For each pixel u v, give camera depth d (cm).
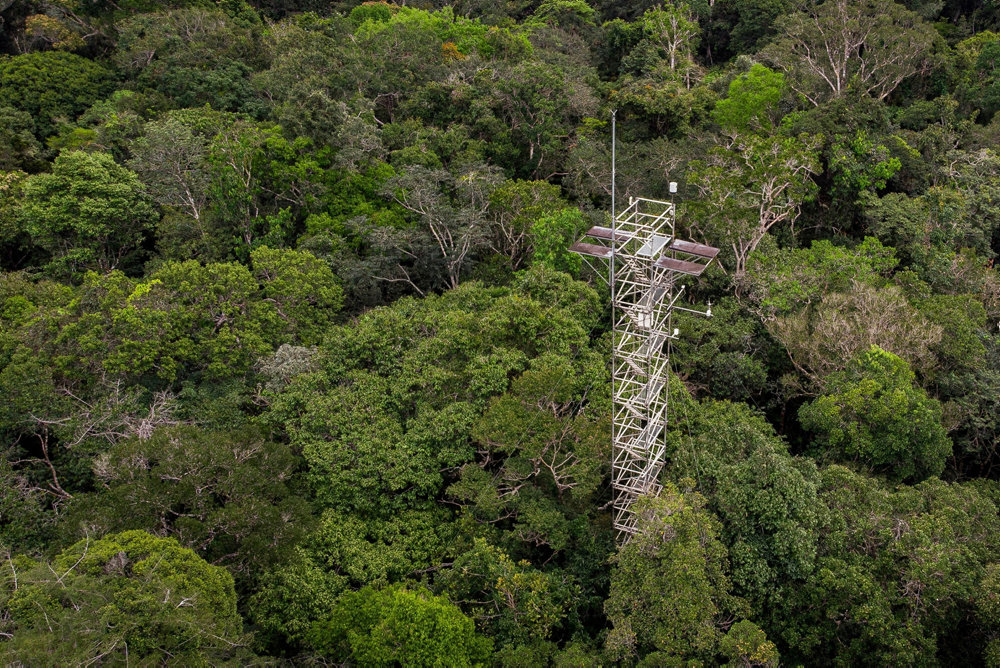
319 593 2633
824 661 2702
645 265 2636
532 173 5509
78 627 1967
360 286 4178
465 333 3347
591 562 2875
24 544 2767
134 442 2711
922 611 2598
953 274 4281
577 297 3628
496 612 2738
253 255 3888
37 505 2881
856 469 3219
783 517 2688
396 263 4316
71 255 4294
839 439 3197
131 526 2486
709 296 4244
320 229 4338
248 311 3588
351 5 8350
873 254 4269
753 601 2681
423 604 2458
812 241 4628
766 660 2323
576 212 4150
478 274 4416
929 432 3108
